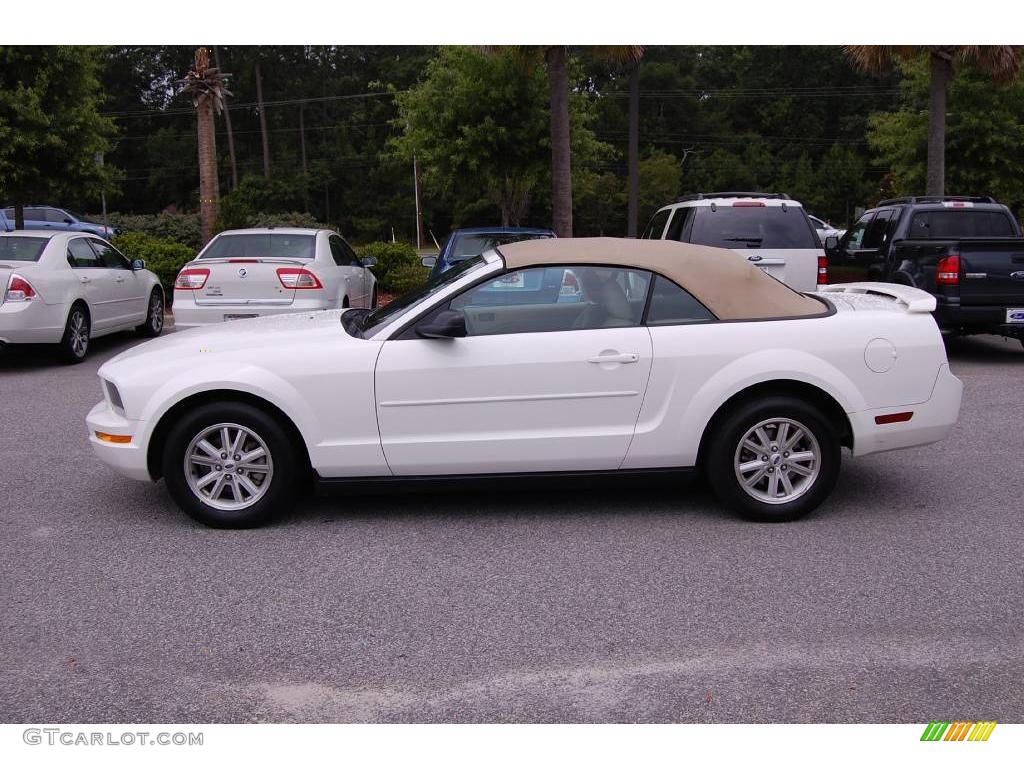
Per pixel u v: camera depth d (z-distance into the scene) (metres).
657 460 5.25
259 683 3.61
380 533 5.21
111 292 11.81
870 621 4.06
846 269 14.34
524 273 5.27
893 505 5.64
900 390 5.28
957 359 11.09
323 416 5.12
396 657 3.79
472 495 5.89
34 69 14.86
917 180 21.91
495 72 17.55
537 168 18.30
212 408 5.13
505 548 4.97
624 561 4.77
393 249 18.72
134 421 5.16
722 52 73.75
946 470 6.38
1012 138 20.64
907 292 5.73
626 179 63.56
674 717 3.36
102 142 15.81
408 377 5.10
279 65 73.69
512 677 3.63
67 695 3.53
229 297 10.16
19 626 4.07
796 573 4.59
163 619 4.14
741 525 5.29
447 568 4.70
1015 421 7.78
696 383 5.15
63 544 5.07
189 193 73.88
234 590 4.45
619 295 5.27
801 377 5.14
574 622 4.08
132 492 6.01
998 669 3.65
